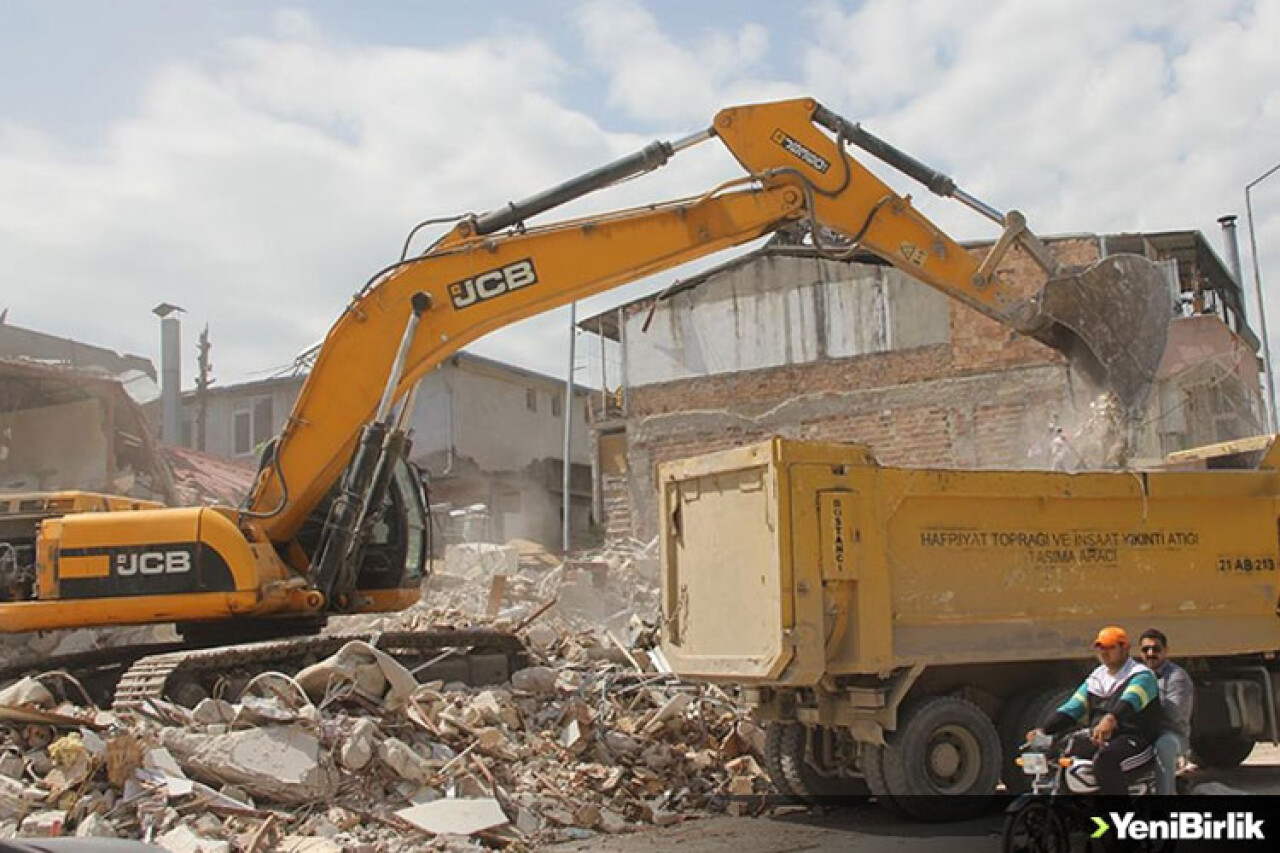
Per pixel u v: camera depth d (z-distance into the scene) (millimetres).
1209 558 9742
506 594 21047
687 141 11195
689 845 8320
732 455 8891
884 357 26031
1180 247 27406
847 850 8039
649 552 25484
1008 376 24812
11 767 8359
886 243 11016
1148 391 10555
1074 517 9305
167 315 35906
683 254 11141
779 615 8320
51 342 28672
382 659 9828
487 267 11195
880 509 8633
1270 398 22266
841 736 9273
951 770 8844
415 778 8789
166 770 8367
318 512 12000
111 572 10859
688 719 10812
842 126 11109
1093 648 9078
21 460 22578
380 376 11180
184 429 40969
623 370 28875
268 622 11430
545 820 8781
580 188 11211
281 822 8148
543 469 42406
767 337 27328
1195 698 9867
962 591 8875
